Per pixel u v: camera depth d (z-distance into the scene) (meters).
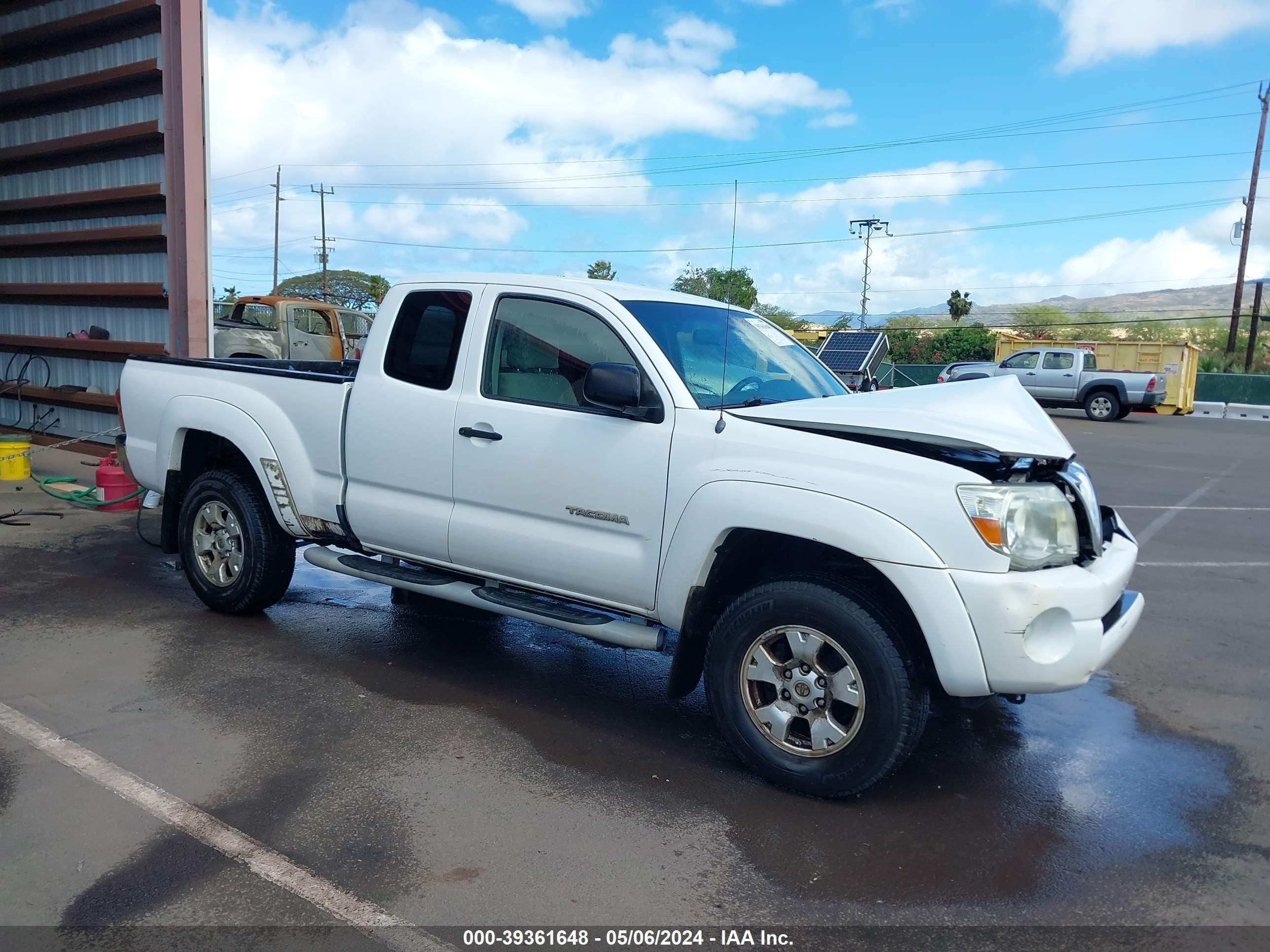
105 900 2.84
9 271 11.20
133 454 5.97
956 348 47.91
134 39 9.27
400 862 3.10
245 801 3.46
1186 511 10.87
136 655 4.95
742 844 3.30
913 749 3.52
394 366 4.75
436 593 4.66
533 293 4.37
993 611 3.24
